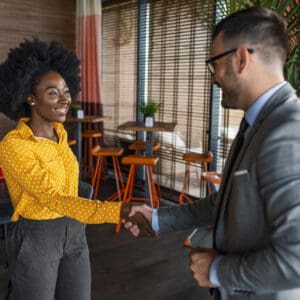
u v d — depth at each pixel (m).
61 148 1.50
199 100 4.71
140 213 1.33
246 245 0.92
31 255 1.42
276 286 0.83
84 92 6.05
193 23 4.61
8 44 5.68
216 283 0.93
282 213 0.81
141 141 5.20
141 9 5.32
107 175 6.04
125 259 3.28
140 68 5.48
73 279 1.53
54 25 6.07
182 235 3.81
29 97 1.48
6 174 1.43
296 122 0.85
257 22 0.93
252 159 0.89
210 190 3.79
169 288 2.81
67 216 1.39
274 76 0.95
